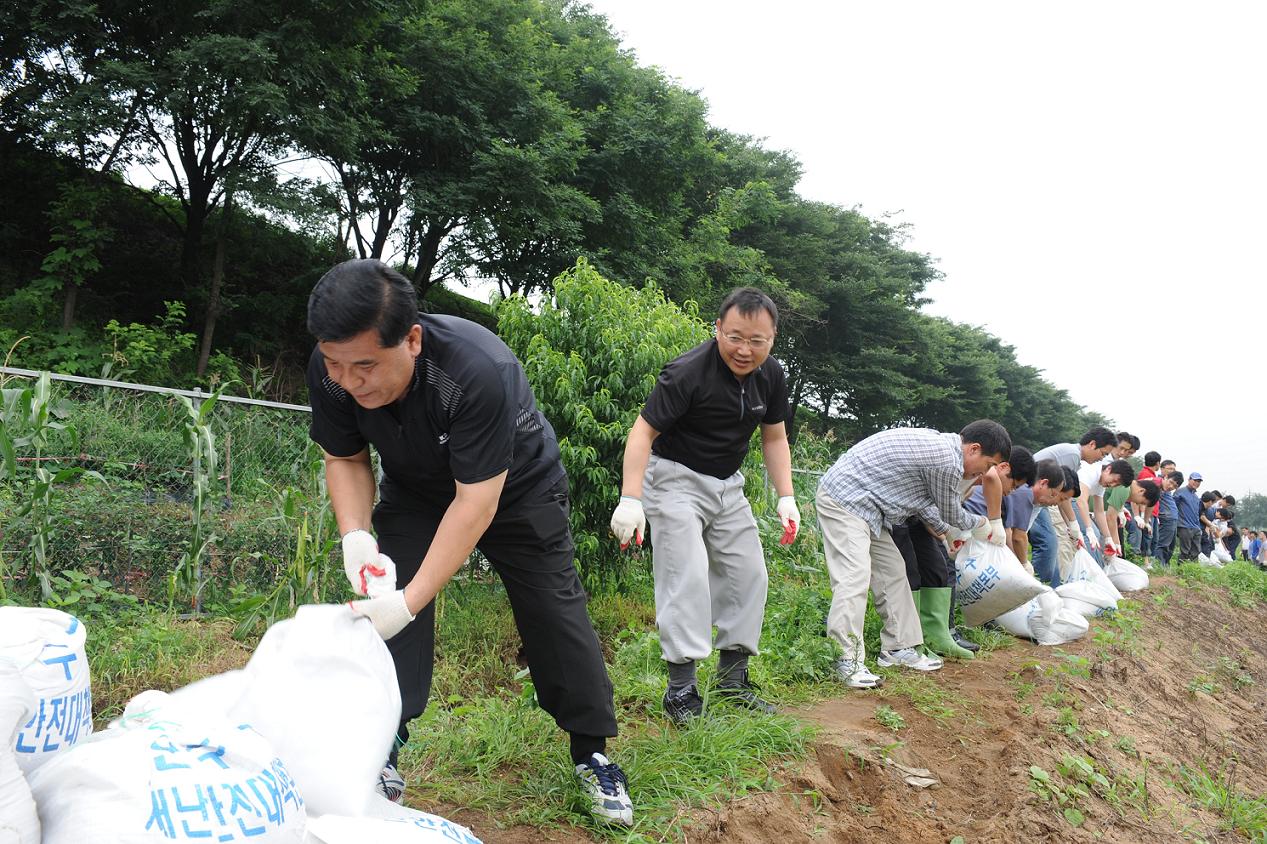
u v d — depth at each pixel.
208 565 5.44
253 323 17.33
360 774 1.76
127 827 1.35
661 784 3.10
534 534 2.60
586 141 18.62
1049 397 49.72
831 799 3.40
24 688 1.43
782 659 4.88
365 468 2.61
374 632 1.99
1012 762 3.86
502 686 4.40
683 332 6.46
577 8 23.06
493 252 17.73
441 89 16.73
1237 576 13.21
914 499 5.04
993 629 6.61
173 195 19.12
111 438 5.75
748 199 22.41
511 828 2.75
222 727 1.58
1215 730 5.87
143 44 14.78
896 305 29.38
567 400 5.66
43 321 13.95
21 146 16.19
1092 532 9.26
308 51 13.64
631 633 5.01
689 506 3.84
